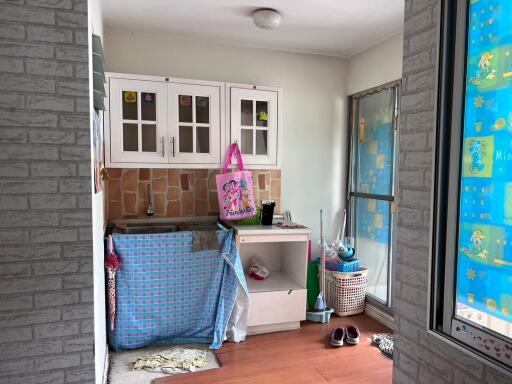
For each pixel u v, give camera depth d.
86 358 1.66
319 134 3.79
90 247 1.64
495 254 1.27
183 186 3.35
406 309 1.63
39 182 1.57
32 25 1.53
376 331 3.19
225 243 2.94
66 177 1.60
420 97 1.54
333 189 3.87
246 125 3.22
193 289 2.90
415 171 1.57
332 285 3.57
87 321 1.65
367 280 3.68
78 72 1.59
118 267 2.68
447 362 1.42
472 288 1.35
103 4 2.66
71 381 1.64
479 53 1.31
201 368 2.58
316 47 3.57
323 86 3.78
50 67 1.56
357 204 3.85
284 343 2.96
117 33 3.17
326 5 2.66
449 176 1.41
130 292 2.76
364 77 3.61
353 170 3.87
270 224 3.26
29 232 1.57
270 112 3.25
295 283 3.32
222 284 2.95
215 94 3.08
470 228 1.35
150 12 2.80
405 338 1.64
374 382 2.42
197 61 3.38
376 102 3.53
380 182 3.48
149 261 2.78
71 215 1.61
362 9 2.72
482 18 1.30
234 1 2.60
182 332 2.92
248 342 2.97
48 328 1.61
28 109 1.54
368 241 3.68
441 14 1.39
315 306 3.41
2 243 1.55
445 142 1.42
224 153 3.14
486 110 1.29
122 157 2.89
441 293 1.46
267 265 3.67
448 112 1.41
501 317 1.25
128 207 3.22
